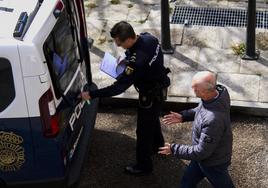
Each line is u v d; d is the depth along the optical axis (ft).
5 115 14.15
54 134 14.42
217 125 13.67
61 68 14.97
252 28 21.38
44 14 14.24
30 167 14.89
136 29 24.27
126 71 15.10
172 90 20.86
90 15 25.38
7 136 14.44
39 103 14.01
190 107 20.35
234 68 21.76
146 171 17.63
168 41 22.61
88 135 16.76
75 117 15.99
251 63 21.94
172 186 17.44
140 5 25.85
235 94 20.56
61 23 15.25
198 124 14.01
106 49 23.21
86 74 18.04
